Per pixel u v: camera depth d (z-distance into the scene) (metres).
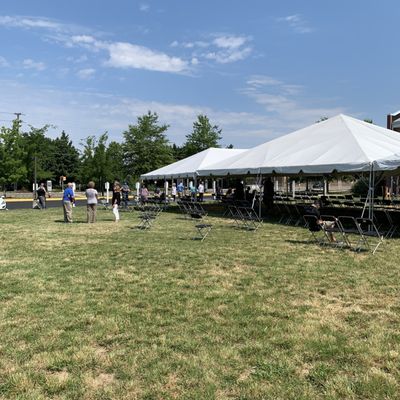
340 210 15.07
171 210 21.55
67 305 5.50
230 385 3.42
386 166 11.28
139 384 3.44
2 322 4.86
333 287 6.31
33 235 12.20
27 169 38.00
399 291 6.06
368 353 3.97
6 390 3.35
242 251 9.34
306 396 3.23
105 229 13.60
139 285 6.51
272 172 14.68
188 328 4.64
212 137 43.22
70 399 3.23
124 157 43.91
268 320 4.88
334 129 15.22
